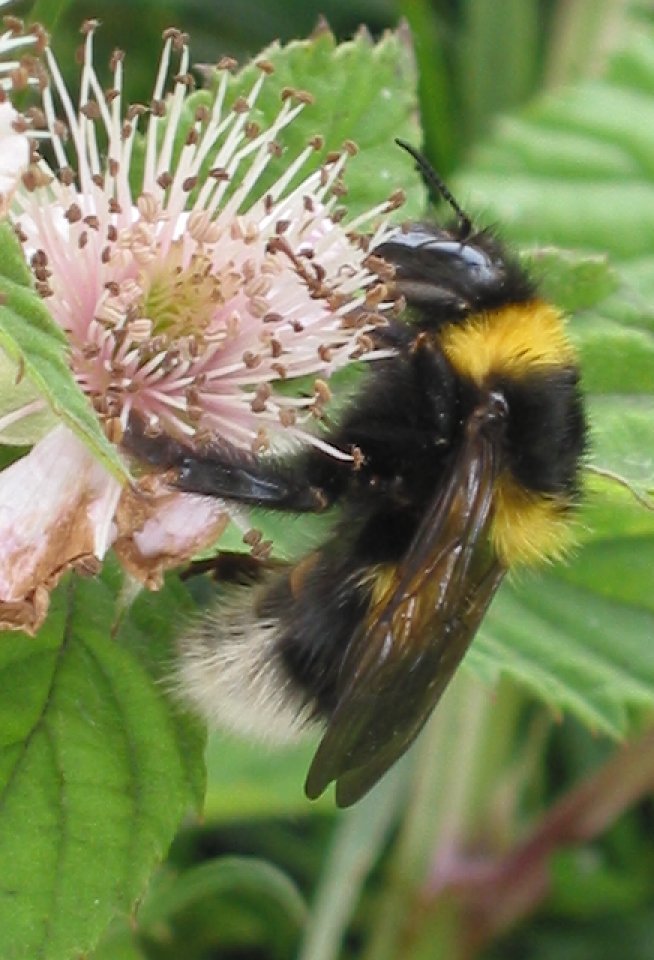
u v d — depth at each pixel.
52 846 0.14
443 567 0.13
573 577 0.15
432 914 0.17
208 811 0.17
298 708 0.14
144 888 0.14
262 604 0.14
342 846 0.17
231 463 0.14
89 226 0.14
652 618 0.15
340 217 0.14
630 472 0.15
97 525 0.13
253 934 0.17
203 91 0.14
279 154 0.14
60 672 0.14
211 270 0.14
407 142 0.15
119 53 0.14
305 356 0.14
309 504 0.14
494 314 0.14
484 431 0.14
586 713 0.15
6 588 0.13
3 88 0.13
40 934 0.14
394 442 0.14
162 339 0.14
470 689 0.17
